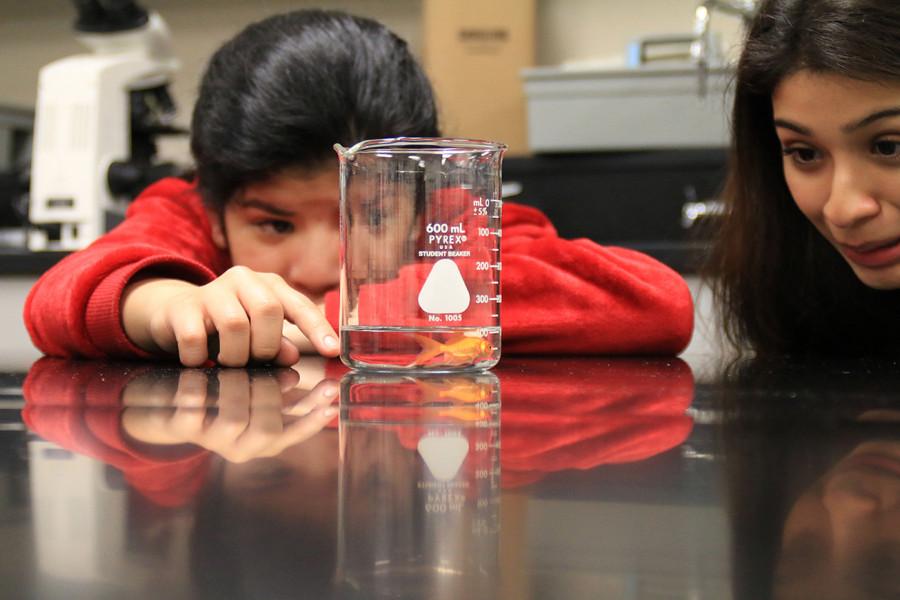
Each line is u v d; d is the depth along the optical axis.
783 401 0.60
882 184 0.94
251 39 1.16
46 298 0.89
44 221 1.88
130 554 0.30
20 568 0.28
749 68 1.02
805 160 0.99
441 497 0.38
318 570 0.28
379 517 0.35
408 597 0.26
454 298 0.70
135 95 2.01
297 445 0.48
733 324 1.18
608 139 2.10
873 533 0.33
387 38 1.17
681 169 2.05
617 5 2.62
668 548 0.31
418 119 1.13
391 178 0.69
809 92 0.94
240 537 0.32
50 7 2.90
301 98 1.06
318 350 0.78
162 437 0.50
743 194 1.15
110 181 1.87
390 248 0.70
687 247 1.67
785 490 0.40
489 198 0.71
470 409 0.57
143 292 0.85
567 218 2.12
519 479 0.42
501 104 2.30
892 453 0.47
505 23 2.29
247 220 1.12
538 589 0.27
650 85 2.06
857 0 0.90
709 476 0.43
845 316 1.16
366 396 0.61
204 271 0.91
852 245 0.99
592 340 0.88
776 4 0.99
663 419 0.54
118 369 0.76
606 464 0.45
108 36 1.97
